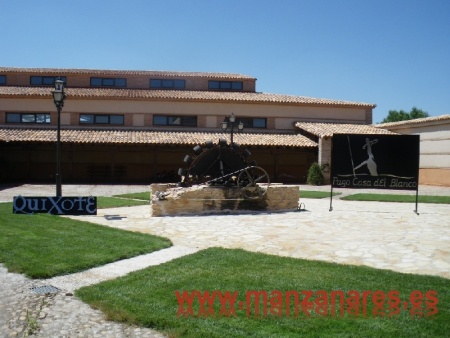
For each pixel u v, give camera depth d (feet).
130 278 20.48
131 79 127.65
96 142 97.30
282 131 118.32
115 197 65.26
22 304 17.43
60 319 15.94
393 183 49.80
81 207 43.96
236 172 49.03
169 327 15.08
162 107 114.52
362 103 121.80
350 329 14.69
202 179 52.65
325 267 22.52
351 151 50.93
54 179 111.04
